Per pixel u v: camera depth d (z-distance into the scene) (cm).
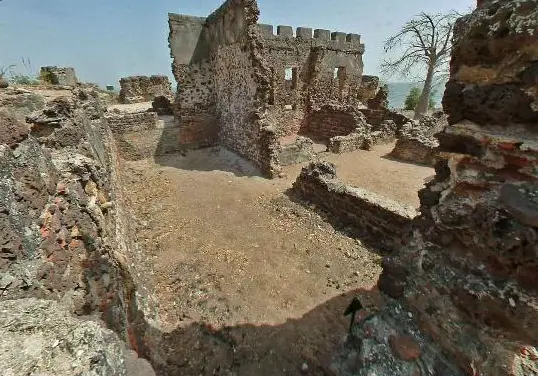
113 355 118
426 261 229
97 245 263
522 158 171
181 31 1202
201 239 637
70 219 231
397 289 254
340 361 251
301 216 731
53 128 324
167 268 542
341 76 1972
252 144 1074
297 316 445
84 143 371
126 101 2019
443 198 222
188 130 1278
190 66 1248
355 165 1163
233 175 1012
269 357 383
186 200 823
